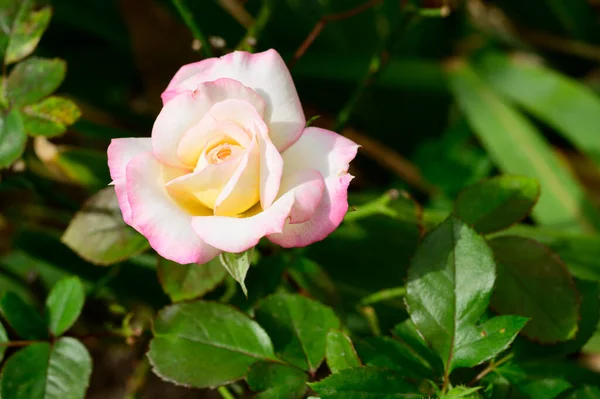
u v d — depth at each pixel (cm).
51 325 62
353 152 56
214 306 60
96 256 64
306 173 56
